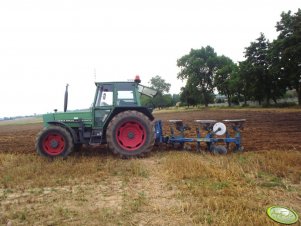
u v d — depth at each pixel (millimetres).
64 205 4082
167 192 4516
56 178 5434
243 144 8953
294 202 4020
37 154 8250
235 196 4203
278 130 12453
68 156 7516
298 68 35531
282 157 6414
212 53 68875
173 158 6777
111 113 7742
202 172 5371
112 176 5590
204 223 3346
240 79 47031
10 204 4180
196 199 4156
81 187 4906
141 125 7488
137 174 5605
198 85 67875
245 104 50625
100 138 7785
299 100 37781
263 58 44469
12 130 23656
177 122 8211
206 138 7828
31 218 3654
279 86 41750
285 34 36750
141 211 3781
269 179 5039
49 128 7469
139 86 8578
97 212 3781
